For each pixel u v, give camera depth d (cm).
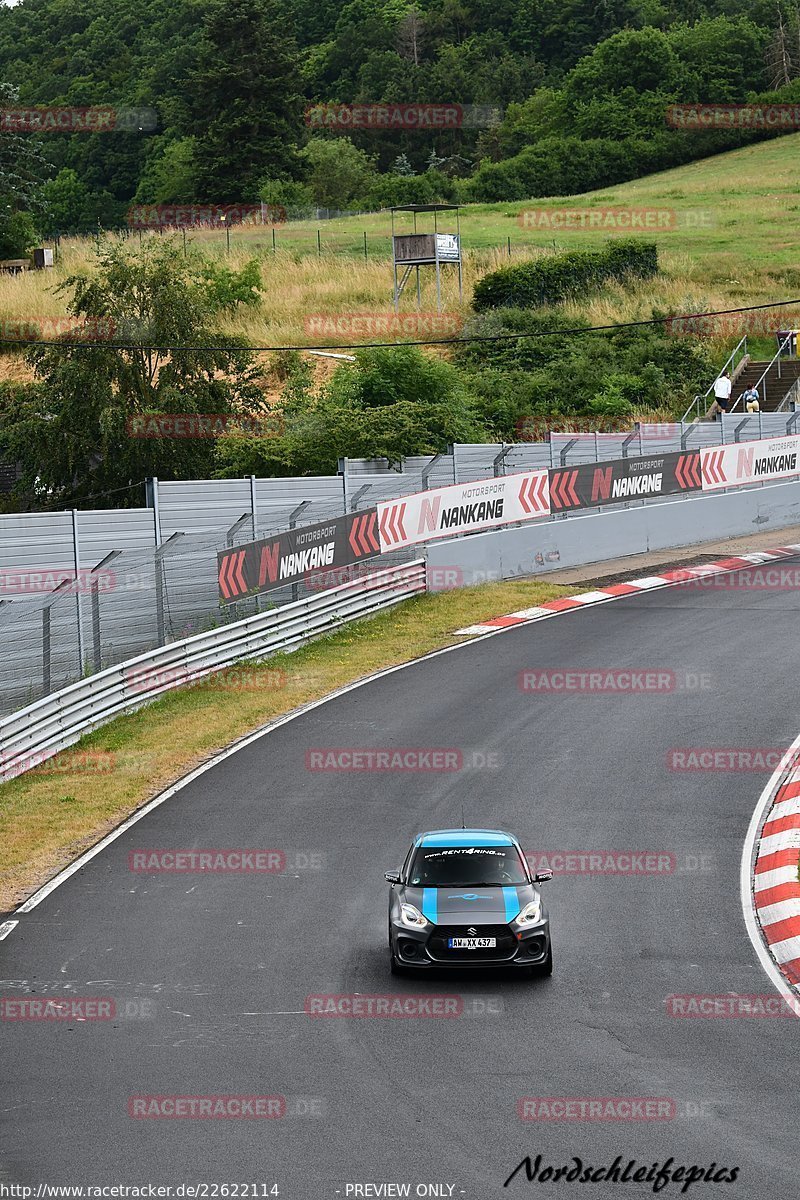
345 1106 1931
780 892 2848
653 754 3884
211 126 19600
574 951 2595
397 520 5991
